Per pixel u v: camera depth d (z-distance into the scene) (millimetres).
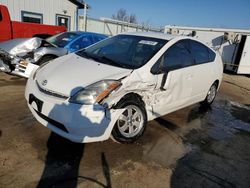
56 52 6332
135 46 4172
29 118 4016
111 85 3094
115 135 3324
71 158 3072
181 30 14867
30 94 3363
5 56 5859
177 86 4172
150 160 3242
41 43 6449
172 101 4199
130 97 3365
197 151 3680
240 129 4883
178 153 3533
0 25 8219
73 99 2957
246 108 6543
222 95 7785
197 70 4707
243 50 12602
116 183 2729
